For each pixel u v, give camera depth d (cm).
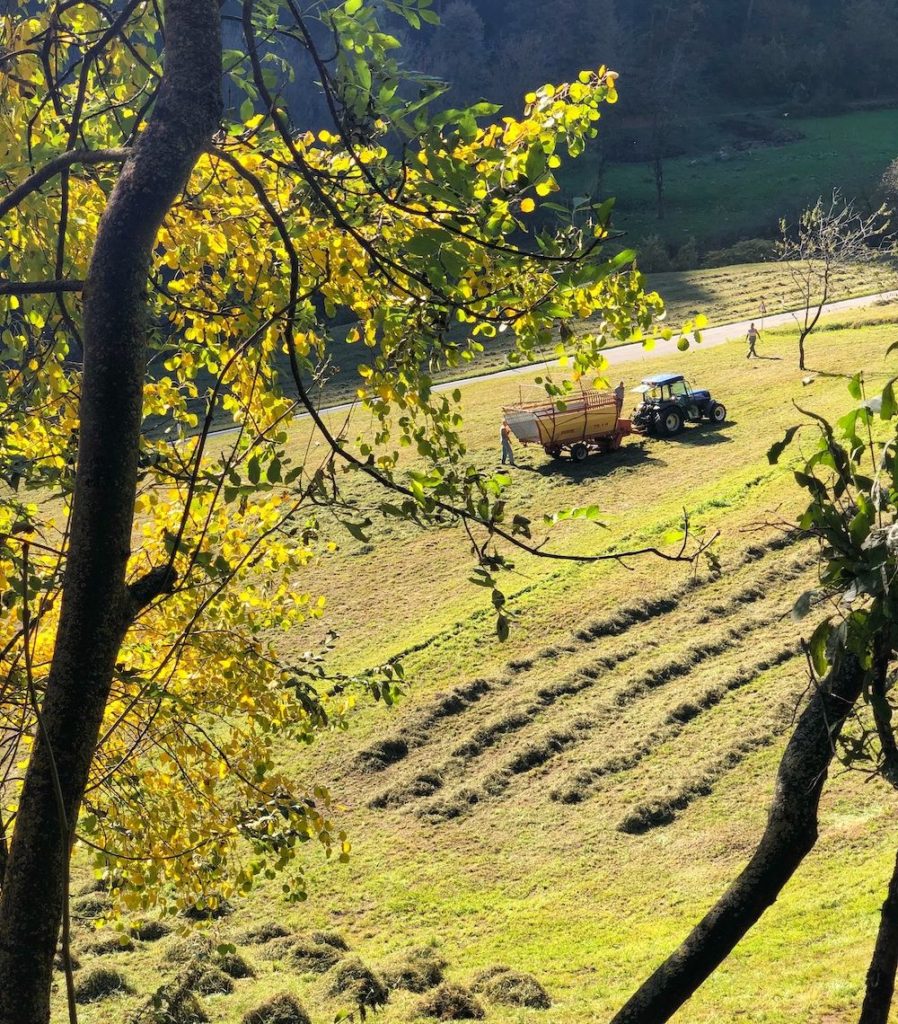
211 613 609
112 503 260
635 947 1527
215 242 498
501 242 397
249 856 1898
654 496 3444
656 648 2533
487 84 10269
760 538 2875
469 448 4259
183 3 293
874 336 5388
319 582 3139
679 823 1914
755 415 4212
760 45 13950
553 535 3238
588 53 11244
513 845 1941
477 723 2338
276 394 510
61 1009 1402
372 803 2122
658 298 465
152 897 594
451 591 2983
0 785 476
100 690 259
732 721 2172
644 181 11362
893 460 261
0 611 421
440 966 1556
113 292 264
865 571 260
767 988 1285
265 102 357
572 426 3856
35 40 414
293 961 1584
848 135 12225
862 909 1469
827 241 5575
